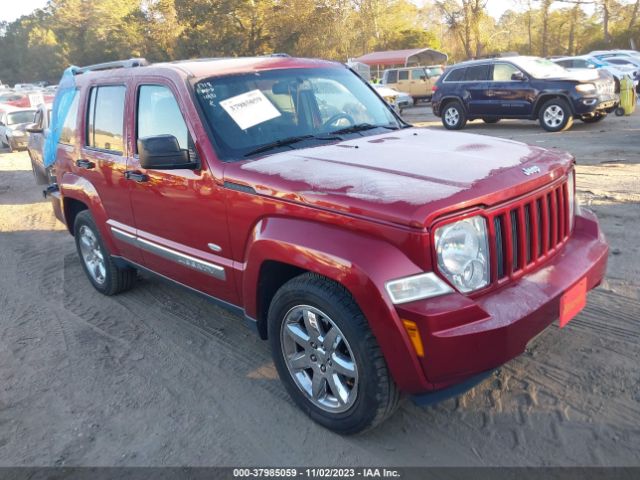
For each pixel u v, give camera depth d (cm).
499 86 1503
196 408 354
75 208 563
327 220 285
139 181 418
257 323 347
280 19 5450
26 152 1869
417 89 2775
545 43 5688
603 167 908
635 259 511
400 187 280
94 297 552
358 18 5869
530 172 303
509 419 316
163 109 400
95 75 504
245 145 367
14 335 480
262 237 314
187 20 5812
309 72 439
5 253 739
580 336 390
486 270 280
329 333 299
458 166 308
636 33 4978
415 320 256
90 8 8588
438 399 278
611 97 1419
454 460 290
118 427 342
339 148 363
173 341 446
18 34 11712
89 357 430
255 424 333
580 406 320
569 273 310
